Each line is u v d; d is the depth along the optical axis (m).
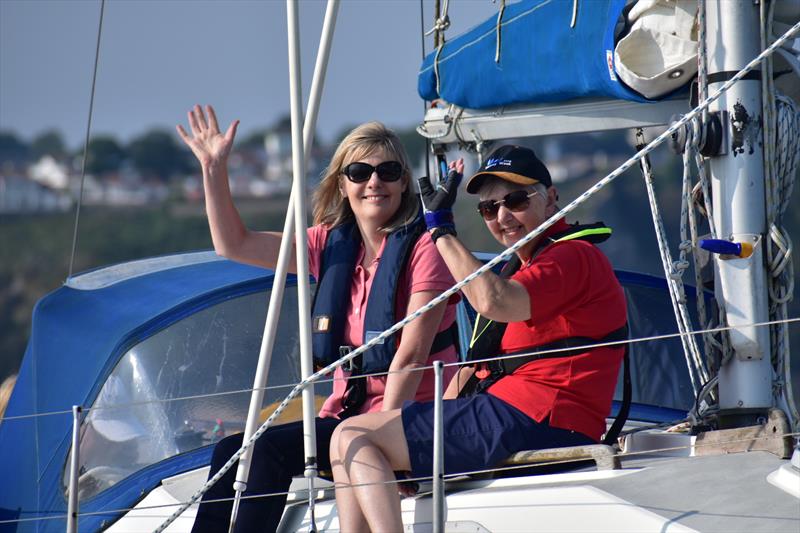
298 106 12.24
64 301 17.73
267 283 16.41
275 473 12.57
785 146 12.09
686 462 11.05
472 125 15.63
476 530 11.11
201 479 14.24
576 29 13.30
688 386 17.20
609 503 10.47
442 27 16.23
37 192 163.00
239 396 15.55
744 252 11.80
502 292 11.66
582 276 12.04
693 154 12.19
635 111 13.64
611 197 117.81
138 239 157.75
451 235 11.95
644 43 12.65
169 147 169.38
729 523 9.83
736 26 11.91
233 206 14.48
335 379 13.73
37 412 16.41
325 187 14.43
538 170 12.68
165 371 15.53
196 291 16.38
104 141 170.25
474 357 12.77
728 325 11.91
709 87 12.03
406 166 13.78
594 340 12.16
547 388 12.06
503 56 14.61
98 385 15.66
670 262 13.63
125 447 15.12
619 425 12.71
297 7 12.30
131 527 13.94
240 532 12.33
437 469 10.72
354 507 11.55
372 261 13.91
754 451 11.16
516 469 12.11
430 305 10.91
